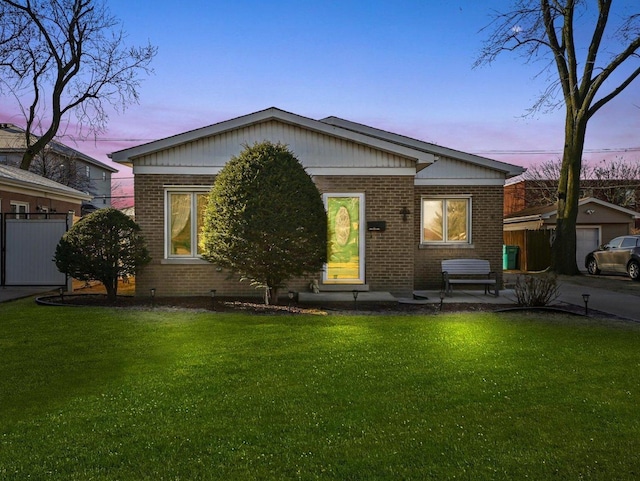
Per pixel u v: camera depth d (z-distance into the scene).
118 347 6.86
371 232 12.53
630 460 3.74
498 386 5.39
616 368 6.08
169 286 12.26
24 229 14.66
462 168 15.59
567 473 3.55
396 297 12.48
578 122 21.27
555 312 10.25
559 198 21.98
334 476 3.48
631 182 41.38
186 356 6.43
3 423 4.33
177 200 12.38
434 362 6.26
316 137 12.49
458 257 15.49
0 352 6.59
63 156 37.59
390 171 12.52
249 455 3.78
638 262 19.50
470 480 3.45
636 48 19.70
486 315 9.78
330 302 11.32
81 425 4.29
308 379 5.56
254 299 11.77
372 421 4.43
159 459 3.71
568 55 21.20
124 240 11.25
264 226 9.87
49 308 10.05
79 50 25.33
